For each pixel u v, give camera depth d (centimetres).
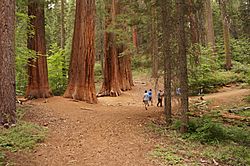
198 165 846
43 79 2020
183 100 1230
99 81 3691
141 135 1209
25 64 1884
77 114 1597
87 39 2058
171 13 1330
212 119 1362
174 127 1304
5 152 894
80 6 2061
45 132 1166
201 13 1338
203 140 1107
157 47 1438
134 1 1488
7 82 1147
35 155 912
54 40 3994
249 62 3123
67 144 1052
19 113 1394
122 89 3034
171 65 1368
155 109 1902
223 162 880
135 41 2883
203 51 2536
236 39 3588
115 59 2730
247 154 934
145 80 3591
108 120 1488
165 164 859
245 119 1388
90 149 1007
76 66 2067
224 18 2988
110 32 2481
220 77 2542
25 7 1925
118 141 1116
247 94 2030
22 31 1770
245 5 1875
